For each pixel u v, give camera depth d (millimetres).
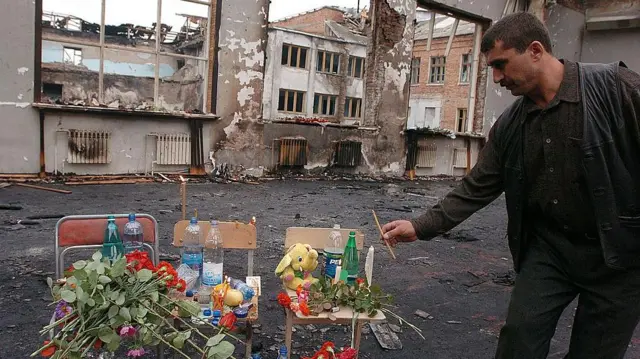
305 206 6973
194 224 2607
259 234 5148
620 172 1623
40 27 7254
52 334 1944
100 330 1729
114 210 5727
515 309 1899
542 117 1735
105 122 7895
